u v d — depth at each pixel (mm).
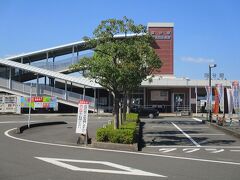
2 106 44438
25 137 19484
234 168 11258
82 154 13609
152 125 29609
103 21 18156
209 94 32875
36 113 46406
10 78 47531
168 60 55156
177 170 10648
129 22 18297
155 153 14742
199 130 25344
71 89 49688
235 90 25359
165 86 50844
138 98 52094
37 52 51719
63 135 20906
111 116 42000
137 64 17984
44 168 10406
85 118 16781
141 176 9617
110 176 9516
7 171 9898
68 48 51750
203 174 10109
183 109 51594
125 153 14367
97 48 17406
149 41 19562
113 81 17375
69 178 9148
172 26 55344
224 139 20125
